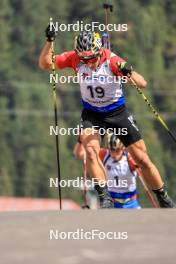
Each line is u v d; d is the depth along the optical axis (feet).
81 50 64.69
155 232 40.14
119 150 79.36
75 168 548.72
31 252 36.65
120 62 65.26
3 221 43.06
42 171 551.59
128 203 80.74
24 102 623.77
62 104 638.53
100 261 34.91
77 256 35.83
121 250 36.78
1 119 581.94
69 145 563.48
